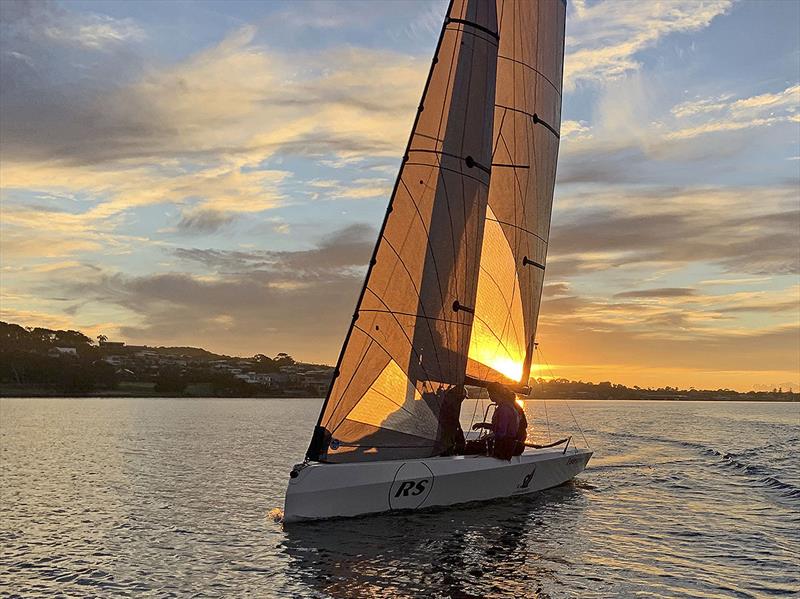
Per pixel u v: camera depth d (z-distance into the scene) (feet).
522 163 71.31
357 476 53.52
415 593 39.34
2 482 88.58
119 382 594.24
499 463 61.36
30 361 565.12
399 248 56.54
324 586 40.73
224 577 43.19
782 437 176.24
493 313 69.77
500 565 44.75
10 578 44.06
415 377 56.95
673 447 142.00
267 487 82.43
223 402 577.02
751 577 43.47
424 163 57.77
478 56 60.64
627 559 47.26
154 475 94.68
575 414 367.45
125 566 46.39
